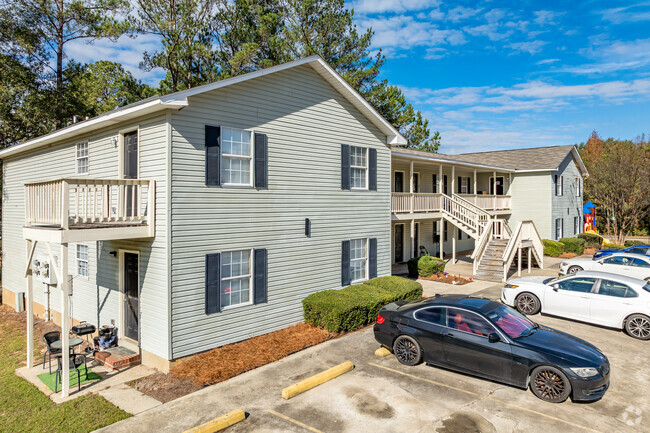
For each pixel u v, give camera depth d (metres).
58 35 22.83
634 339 10.75
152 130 9.38
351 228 13.91
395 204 18.70
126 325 10.64
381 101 30.97
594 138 65.50
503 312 8.62
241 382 8.16
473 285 17.20
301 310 12.12
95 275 11.62
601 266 17.02
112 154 10.90
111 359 9.48
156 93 25.20
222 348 9.90
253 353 9.62
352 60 28.22
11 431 6.79
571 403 7.24
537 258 21.39
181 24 24.56
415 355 8.77
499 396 7.45
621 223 34.91
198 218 9.55
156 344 9.30
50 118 22.67
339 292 12.38
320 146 12.75
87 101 28.05
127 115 9.63
